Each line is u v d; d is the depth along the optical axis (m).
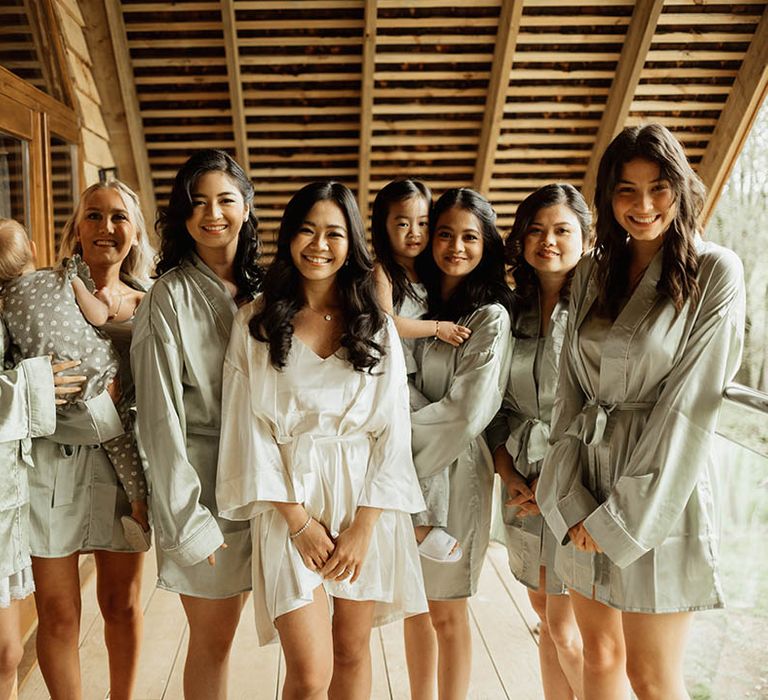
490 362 2.00
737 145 4.27
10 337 1.90
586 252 2.00
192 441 1.88
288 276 1.80
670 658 1.71
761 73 3.95
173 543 1.78
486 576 3.44
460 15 3.96
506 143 4.53
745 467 1.94
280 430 1.79
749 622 2.03
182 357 1.84
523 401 2.13
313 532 1.76
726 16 3.86
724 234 4.64
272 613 1.75
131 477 2.03
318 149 4.58
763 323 4.40
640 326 1.69
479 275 2.12
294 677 1.73
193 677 1.95
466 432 1.99
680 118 4.34
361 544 1.78
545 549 2.10
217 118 4.45
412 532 1.90
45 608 2.00
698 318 1.65
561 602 2.09
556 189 2.05
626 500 1.64
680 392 1.63
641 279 1.72
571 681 2.11
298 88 4.28
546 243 2.01
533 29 4.01
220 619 1.93
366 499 1.79
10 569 1.82
